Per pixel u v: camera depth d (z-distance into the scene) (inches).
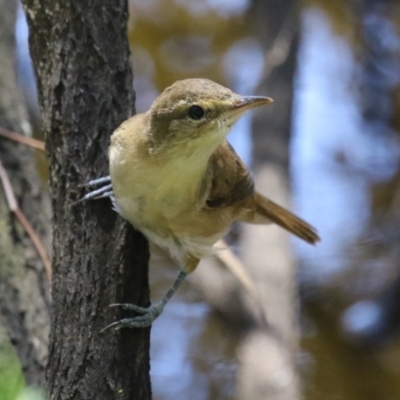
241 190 321.7
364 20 617.9
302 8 527.5
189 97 275.1
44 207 380.2
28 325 341.4
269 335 410.0
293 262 453.4
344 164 621.0
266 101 278.1
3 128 382.3
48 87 291.7
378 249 577.9
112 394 253.9
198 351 570.3
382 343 538.3
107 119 293.4
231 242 515.2
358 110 623.8
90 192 284.7
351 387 539.5
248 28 604.1
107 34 295.1
